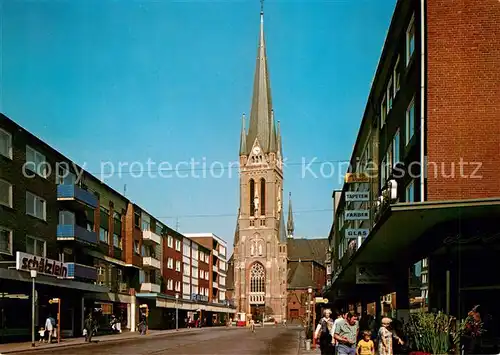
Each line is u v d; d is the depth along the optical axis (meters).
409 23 22.83
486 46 19.75
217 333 57.91
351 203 47.22
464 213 15.12
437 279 18.36
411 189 22.19
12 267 35.62
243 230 142.38
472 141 19.44
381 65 29.00
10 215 36.72
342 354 14.35
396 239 20.03
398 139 25.31
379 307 35.38
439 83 19.77
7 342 35.47
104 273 53.94
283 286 141.50
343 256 52.34
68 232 43.78
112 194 57.09
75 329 46.56
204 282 100.44
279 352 27.81
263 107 144.88
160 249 74.06
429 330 14.95
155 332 58.94
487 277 16.81
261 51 146.38
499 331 16.52
